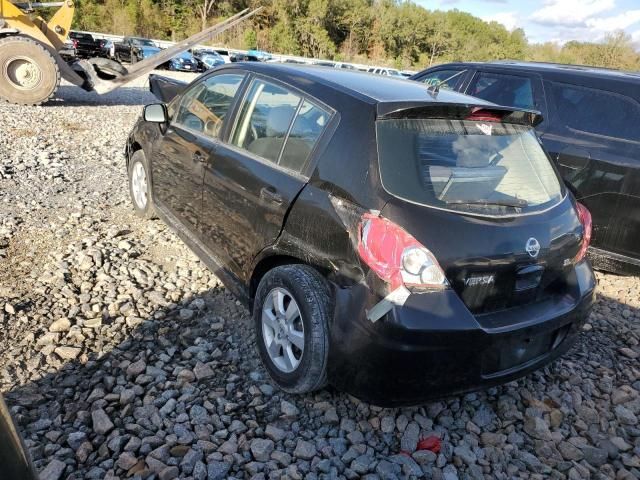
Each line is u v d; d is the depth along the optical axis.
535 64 5.69
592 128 4.70
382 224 2.36
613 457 2.82
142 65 12.98
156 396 2.83
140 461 2.40
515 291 2.60
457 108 2.72
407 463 2.54
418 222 2.36
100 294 3.75
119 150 8.04
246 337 3.44
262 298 2.98
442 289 2.37
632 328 4.21
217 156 3.54
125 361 3.07
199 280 4.12
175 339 3.35
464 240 2.40
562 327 2.85
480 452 2.71
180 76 26.06
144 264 4.26
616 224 4.51
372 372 2.39
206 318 3.60
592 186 4.59
